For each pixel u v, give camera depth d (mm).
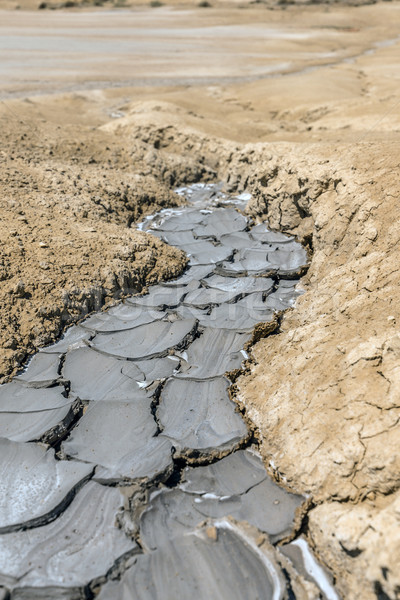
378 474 3973
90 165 11625
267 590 3762
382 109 15383
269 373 5605
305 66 27391
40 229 8039
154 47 31547
